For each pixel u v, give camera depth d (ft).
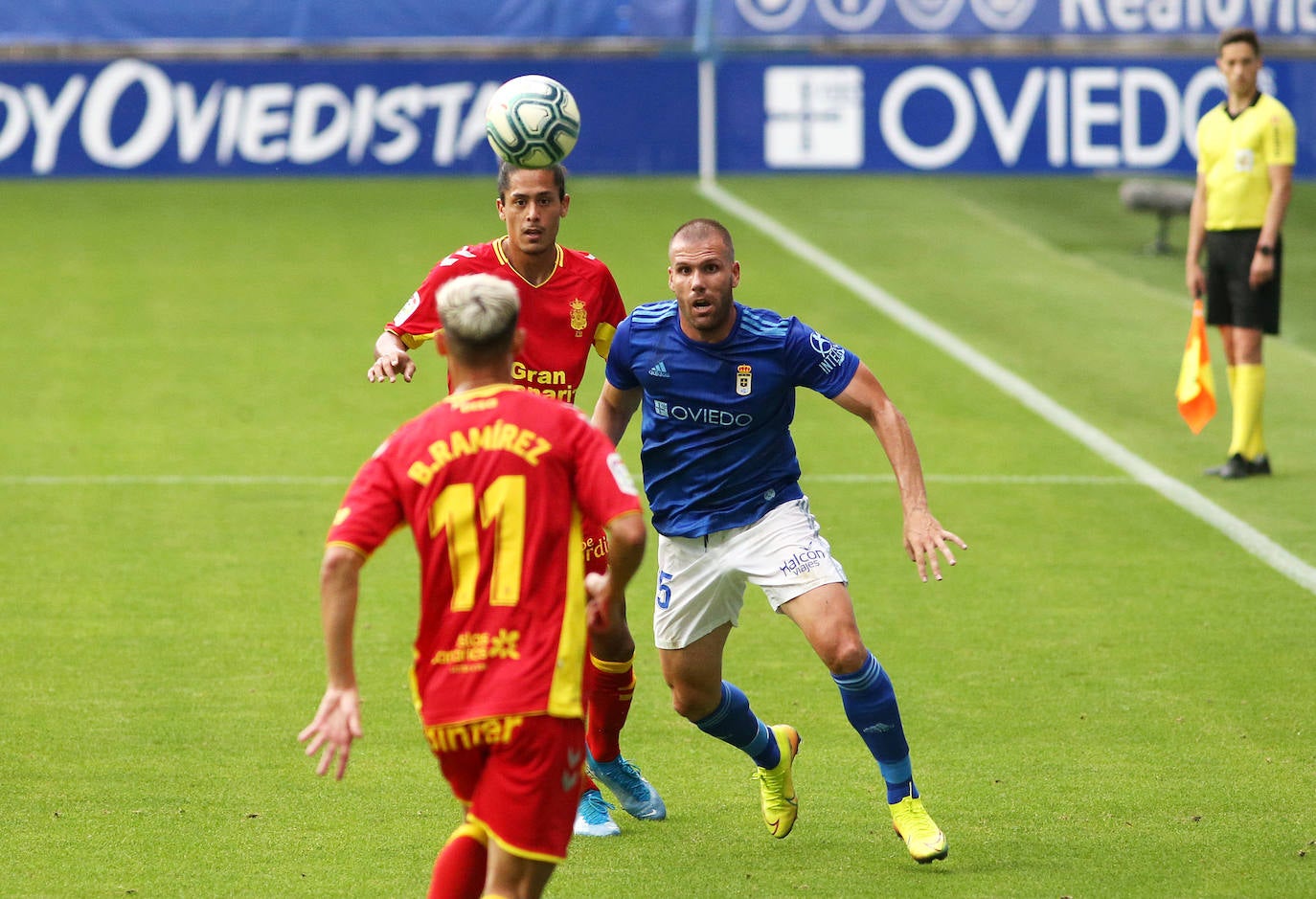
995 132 219.82
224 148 222.69
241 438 127.85
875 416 54.44
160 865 53.83
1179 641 82.17
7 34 218.79
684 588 56.39
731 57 223.92
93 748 65.92
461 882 42.50
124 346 154.10
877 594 91.04
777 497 56.13
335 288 175.22
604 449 43.04
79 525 104.53
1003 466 121.39
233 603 88.53
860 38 221.46
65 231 196.34
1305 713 70.95
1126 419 135.95
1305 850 55.36
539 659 42.04
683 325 54.85
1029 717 70.74
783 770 56.95
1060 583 93.04
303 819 58.54
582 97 225.76
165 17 219.61
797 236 203.82
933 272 190.29
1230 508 109.50
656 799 59.82
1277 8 217.77
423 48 222.69
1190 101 217.36
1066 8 215.92
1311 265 205.26
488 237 195.42
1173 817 58.80
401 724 69.82
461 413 43.04
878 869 54.29
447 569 42.32
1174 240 217.56
